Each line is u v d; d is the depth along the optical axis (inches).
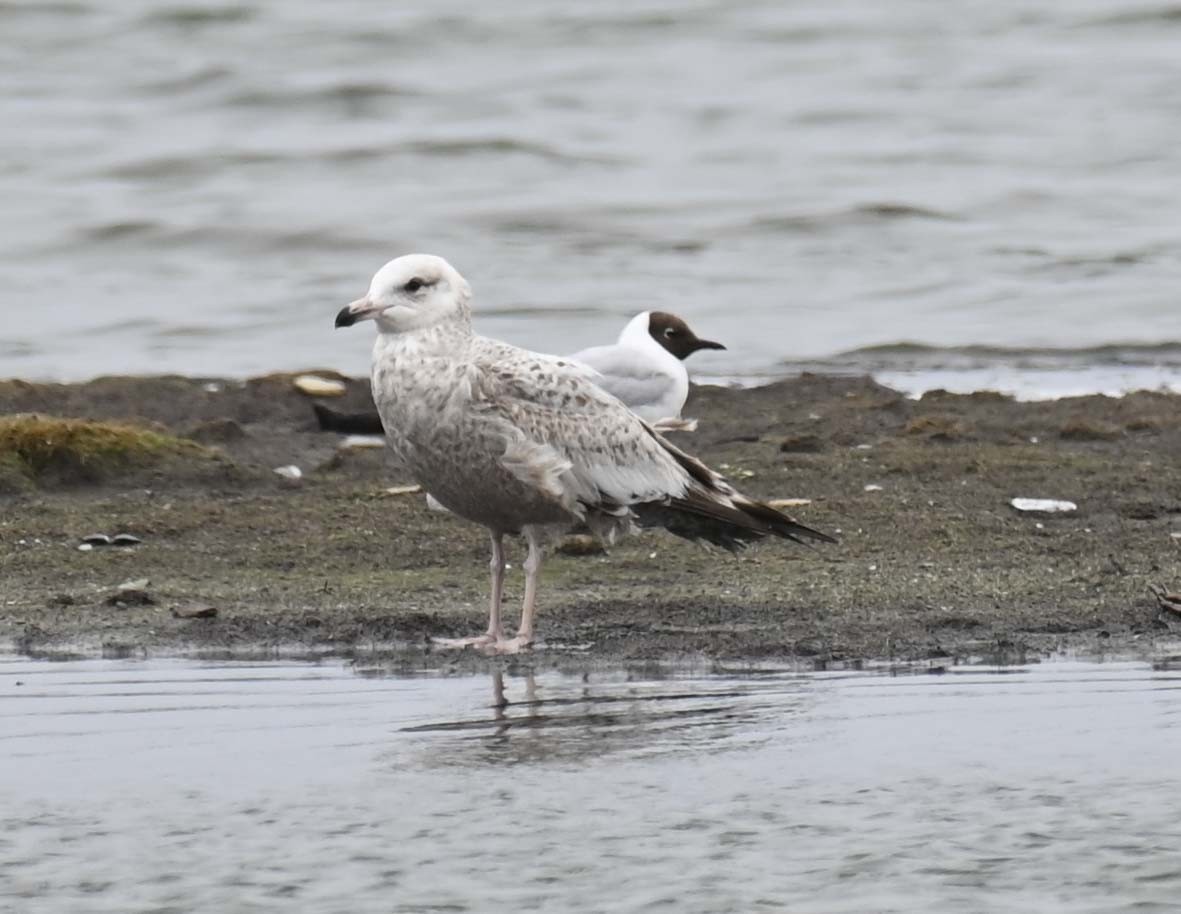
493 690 425.4
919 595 502.0
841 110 1626.5
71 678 436.8
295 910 300.4
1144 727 391.9
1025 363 920.3
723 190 1349.7
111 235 1198.9
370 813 343.3
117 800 351.3
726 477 634.2
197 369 901.8
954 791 353.7
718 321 1023.0
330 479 644.1
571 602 500.7
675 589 511.8
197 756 377.1
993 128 1571.1
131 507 596.1
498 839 330.3
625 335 743.1
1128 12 1963.6
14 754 378.9
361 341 967.0
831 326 1010.1
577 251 1191.6
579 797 350.9
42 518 581.3
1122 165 1435.8
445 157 1429.6
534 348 952.9
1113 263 1143.0
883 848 326.0
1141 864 318.3
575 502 472.4
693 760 372.5
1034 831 333.4
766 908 300.7
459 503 476.1
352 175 1391.5
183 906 301.9
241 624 483.2
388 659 454.3
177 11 1889.8
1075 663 444.1
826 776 362.3
